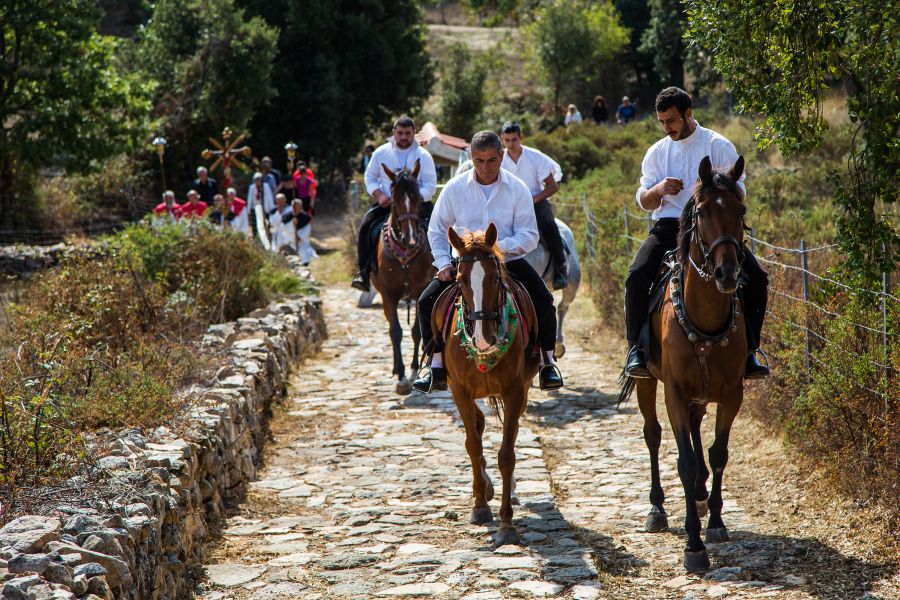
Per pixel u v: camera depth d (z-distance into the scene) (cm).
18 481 648
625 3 5450
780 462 899
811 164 2184
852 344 842
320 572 696
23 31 2250
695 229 671
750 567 673
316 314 1691
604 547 743
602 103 4597
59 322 1044
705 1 849
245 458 938
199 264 1520
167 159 3291
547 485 902
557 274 1241
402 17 4266
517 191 802
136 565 580
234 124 3381
